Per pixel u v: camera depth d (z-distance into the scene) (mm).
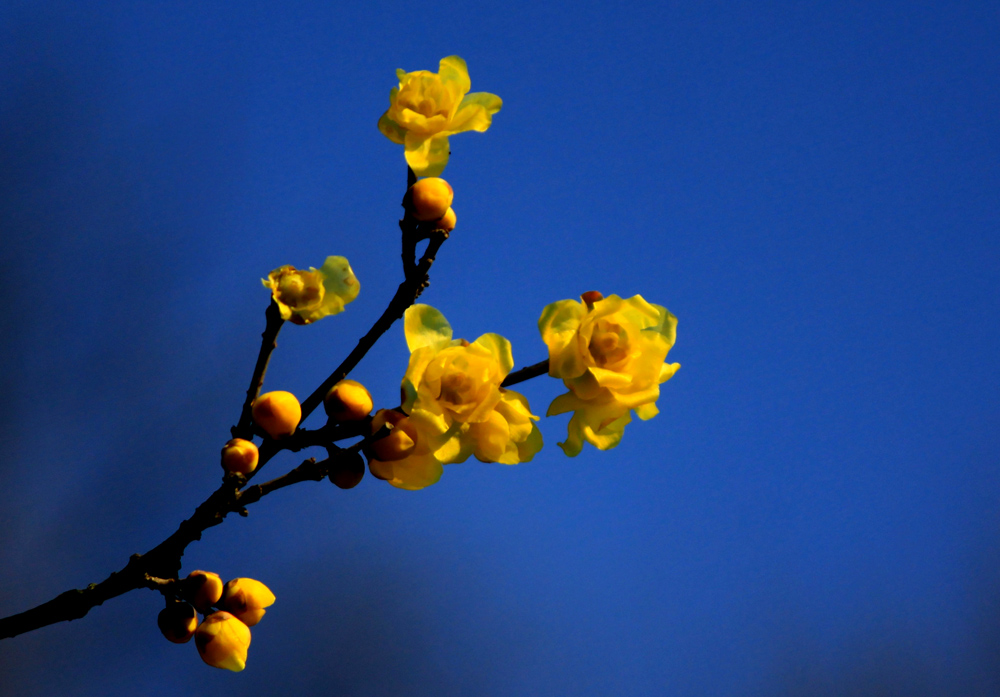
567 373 973
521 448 977
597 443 978
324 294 984
